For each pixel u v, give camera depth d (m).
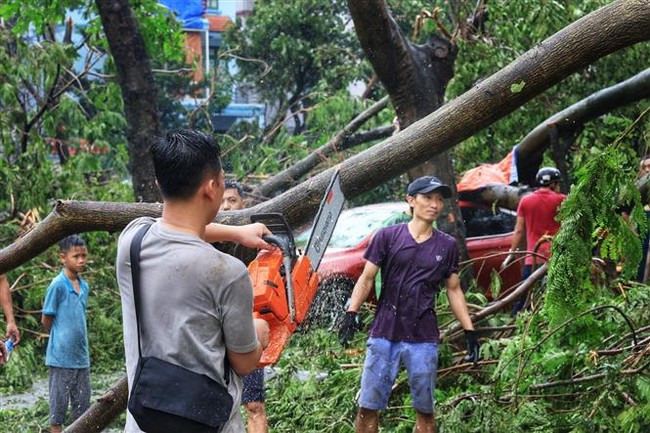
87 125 13.22
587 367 5.43
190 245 2.78
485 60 9.84
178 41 12.50
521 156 8.56
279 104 25.14
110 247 10.57
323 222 3.85
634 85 7.18
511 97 3.81
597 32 3.61
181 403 2.70
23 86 14.16
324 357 6.68
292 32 24.00
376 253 5.34
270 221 3.42
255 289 3.22
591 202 4.36
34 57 11.95
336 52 23.45
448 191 5.33
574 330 5.38
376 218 10.19
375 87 20.78
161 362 2.73
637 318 5.66
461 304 5.41
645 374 5.11
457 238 7.39
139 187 9.34
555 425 5.23
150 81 9.36
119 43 9.23
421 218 5.32
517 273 9.59
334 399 6.18
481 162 11.12
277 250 3.39
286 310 3.31
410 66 7.05
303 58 23.70
